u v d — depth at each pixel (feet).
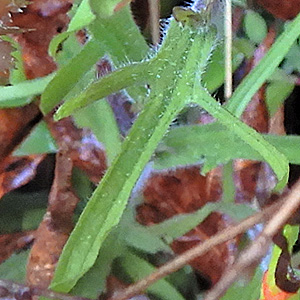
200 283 0.78
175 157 0.76
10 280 0.76
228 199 0.78
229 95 0.76
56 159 0.79
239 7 0.80
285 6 0.80
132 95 0.76
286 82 0.80
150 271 0.76
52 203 0.79
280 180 0.70
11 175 0.80
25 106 0.78
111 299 0.73
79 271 0.68
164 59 0.71
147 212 0.78
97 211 0.68
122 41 0.75
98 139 0.77
